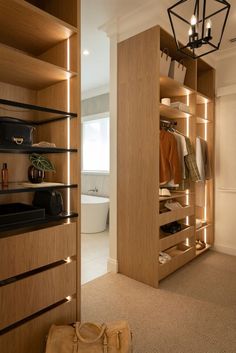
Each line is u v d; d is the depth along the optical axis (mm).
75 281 1637
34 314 1477
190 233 2852
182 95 2924
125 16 2471
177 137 2648
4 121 1350
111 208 2689
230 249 3234
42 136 1875
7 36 1584
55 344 1320
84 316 1879
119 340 1350
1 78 1622
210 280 2490
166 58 2424
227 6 1308
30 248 1388
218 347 1576
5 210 1479
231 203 3246
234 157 3207
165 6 2293
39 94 1863
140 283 2422
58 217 1531
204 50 2990
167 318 1864
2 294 1279
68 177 1698
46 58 1794
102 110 4785
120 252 2627
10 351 1332
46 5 1786
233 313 1938
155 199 2312
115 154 2639
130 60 2473
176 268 2621
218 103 3311
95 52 3291
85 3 2268
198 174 2672
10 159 1702
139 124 2418
